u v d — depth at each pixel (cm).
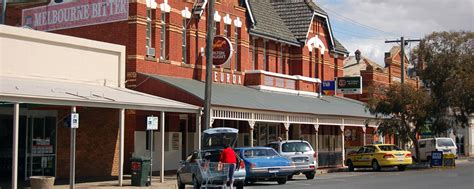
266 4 4141
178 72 3069
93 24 2966
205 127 2466
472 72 3975
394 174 3092
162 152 2391
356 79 4244
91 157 2656
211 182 1919
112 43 2873
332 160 3881
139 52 2841
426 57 4081
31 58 2319
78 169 2611
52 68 2400
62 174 2569
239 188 2130
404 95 3828
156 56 2952
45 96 1895
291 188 2231
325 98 4200
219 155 2139
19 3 3244
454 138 6669
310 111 3362
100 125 2697
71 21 3047
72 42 2484
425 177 2786
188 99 2672
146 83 2792
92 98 2086
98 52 2612
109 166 2712
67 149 2591
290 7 4291
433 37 4091
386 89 4038
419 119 3897
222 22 3391
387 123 3944
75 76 2495
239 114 2828
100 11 2947
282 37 3919
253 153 2470
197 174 2039
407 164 3497
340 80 4309
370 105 3950
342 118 3750
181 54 3120
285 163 2473
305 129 4019
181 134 3069
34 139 2461
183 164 2188
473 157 6209
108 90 2450
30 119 2453
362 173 3275
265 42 3856
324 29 4447
